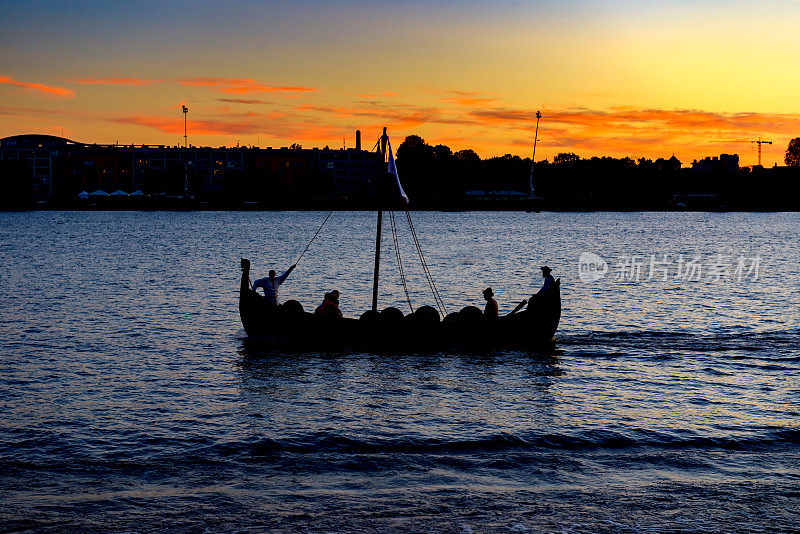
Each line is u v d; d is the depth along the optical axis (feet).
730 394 79.20
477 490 53.88
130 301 148.25
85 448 62.13
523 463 59.21
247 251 298.15
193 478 55.93
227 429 67.05
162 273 207.72
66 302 146.41
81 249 299.58
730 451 62.18
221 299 151.94
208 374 87.04
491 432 66.33
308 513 49.75
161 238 380.37
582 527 48.01
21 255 267.59
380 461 59.41
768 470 57.93
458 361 93.15
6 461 59.00
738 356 97.04
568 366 91.09
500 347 100.12
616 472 57.57
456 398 77.25
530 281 192.75
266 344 102.32
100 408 73.56
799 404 75.56
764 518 49.39
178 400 76.48
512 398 77.30
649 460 60.03
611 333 113.50
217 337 109.09
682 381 84.43
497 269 226.79
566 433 66.13
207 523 48.19
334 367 89.97
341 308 142.82
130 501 51.60
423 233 453.58
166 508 50.47
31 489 53.67
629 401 76.69
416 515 49.57
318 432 66.13
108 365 91.66
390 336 99.30
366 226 536.42
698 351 99.96
